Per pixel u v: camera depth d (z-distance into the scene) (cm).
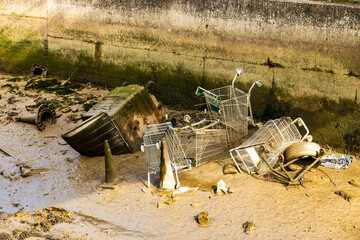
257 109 1002
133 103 895
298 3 895
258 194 737
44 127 995
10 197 754
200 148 862
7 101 1109
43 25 1222
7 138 952
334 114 894
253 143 816
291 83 938
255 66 980
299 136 855
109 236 646
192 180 787
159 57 1099
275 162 796
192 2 1019
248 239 632
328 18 865
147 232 654
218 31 1005
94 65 1196
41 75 1255
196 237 639
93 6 1146
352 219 675
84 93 1162
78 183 794
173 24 1056
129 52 1137
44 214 704
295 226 659
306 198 725
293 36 913
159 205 715
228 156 866
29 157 884
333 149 902
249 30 965
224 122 906
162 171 756
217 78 1038
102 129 835
